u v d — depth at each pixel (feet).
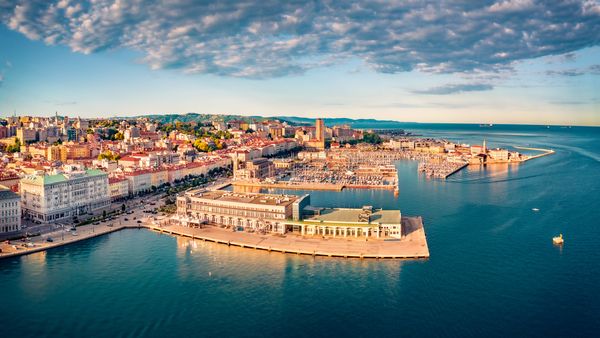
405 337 597.11
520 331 611.06
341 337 596.29
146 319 636.48
